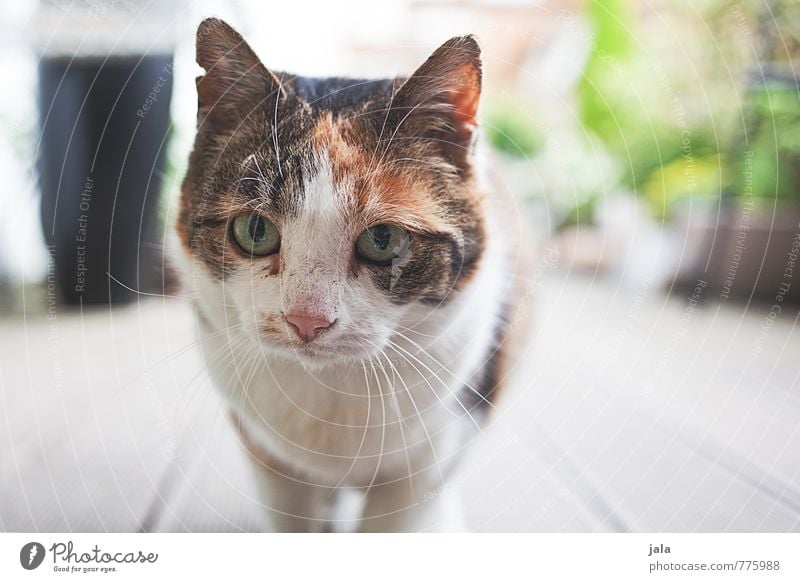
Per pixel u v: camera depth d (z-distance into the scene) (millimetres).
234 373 230
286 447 237
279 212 218
